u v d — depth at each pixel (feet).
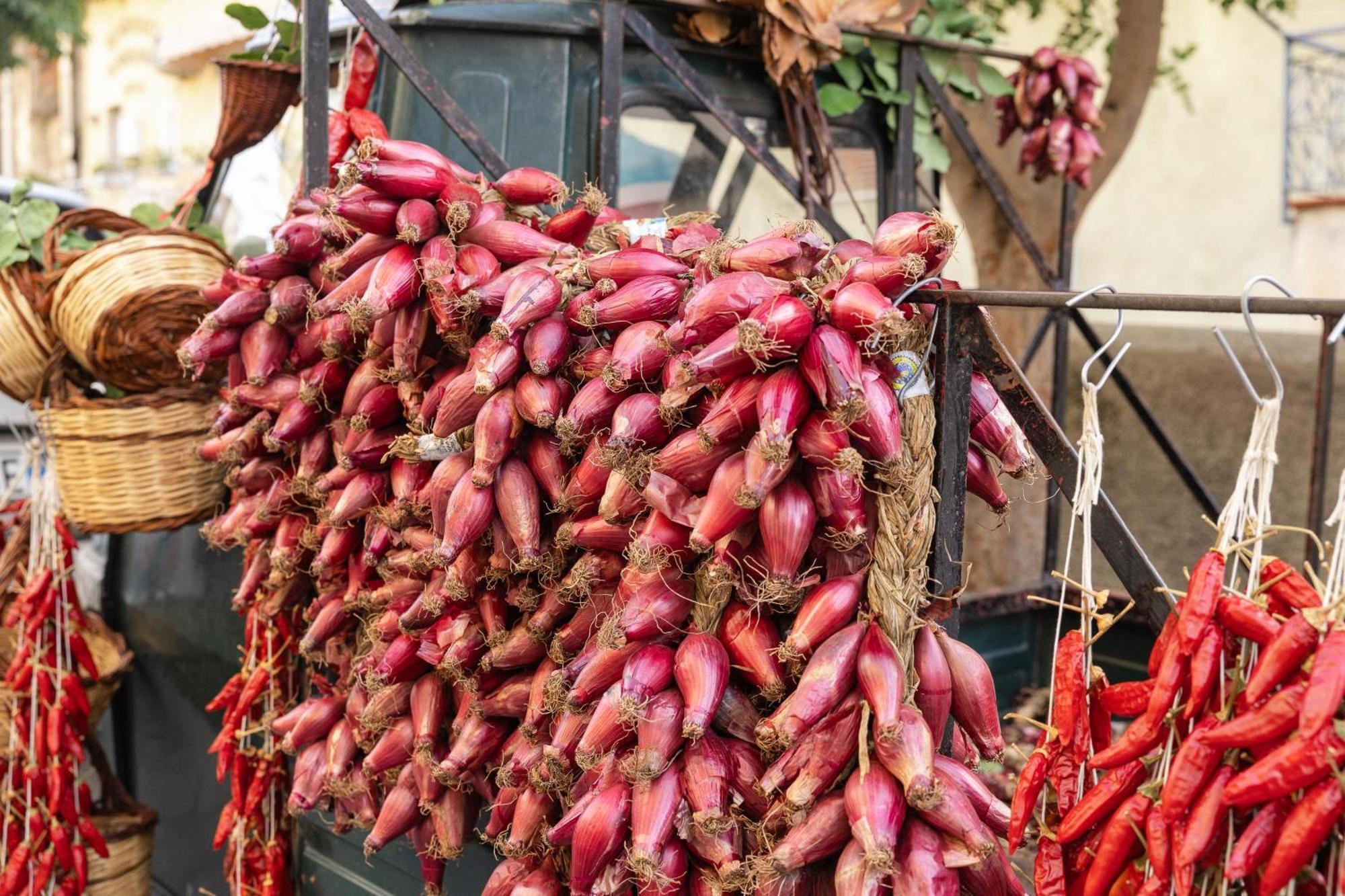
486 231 7.06
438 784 7.48
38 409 11.14
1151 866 4.42
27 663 11.30
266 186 12.85
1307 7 23.44
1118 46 16.05
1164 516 22.54
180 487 11.00
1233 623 4.41
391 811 7.63
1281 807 4.21
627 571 6.07
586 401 6.12
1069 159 13.61
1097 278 27.61
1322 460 12.37
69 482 10.82
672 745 5.61
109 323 9.98
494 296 6.65
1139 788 4.57
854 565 5.49
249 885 9.87
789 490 5.33
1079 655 4.96
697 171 11.50
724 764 5.60
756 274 5.51
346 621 8.50
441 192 7.02
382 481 7.84
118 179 46.85
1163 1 15.78
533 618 6.76
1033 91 13.57
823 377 4.99
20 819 11.48
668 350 5.83
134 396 10.84
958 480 5.46
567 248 7.02
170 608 12.71
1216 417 22.20
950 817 4.96
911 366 5.32
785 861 5.07
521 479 6.57
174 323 10.31
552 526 6.79
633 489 5.88
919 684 5.30
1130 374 23.48
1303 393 21.33
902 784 5.07
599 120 10.21
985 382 5.82
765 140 12.00
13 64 38.88
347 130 9.37
